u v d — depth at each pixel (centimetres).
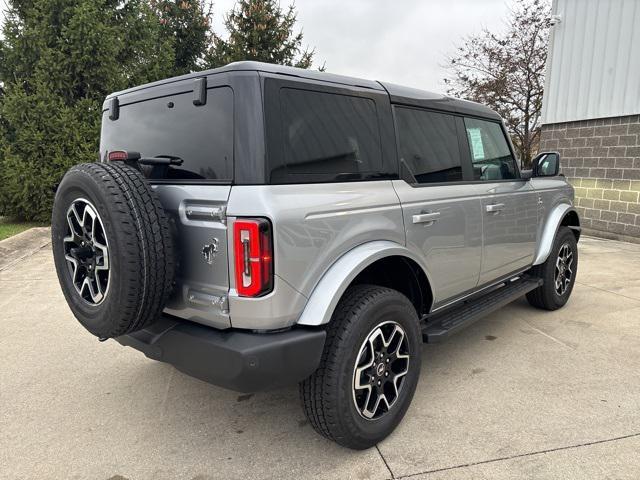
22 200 1089
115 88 1155
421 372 345
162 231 214
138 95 266
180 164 235
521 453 247
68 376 349
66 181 227
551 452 247
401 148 283
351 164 249
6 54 1103
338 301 230
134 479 235
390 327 257
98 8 1135
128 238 204
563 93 989
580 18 940
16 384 337
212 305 216
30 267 715
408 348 267
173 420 289
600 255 750
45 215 1105
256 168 206
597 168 922
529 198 408
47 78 1089
